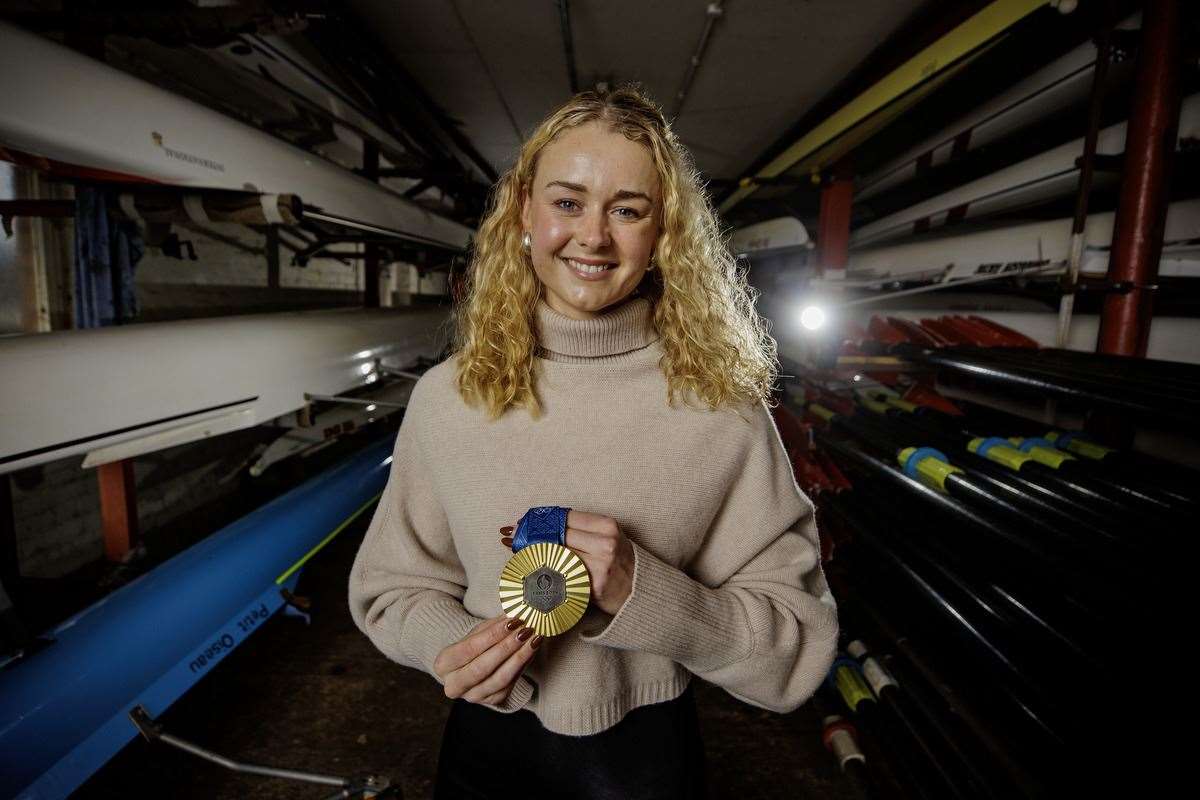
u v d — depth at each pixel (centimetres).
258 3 194
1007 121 273
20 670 129
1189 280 175
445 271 539
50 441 146
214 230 368
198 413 190
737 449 76
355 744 190
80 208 196
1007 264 264
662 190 74
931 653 171
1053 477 153
